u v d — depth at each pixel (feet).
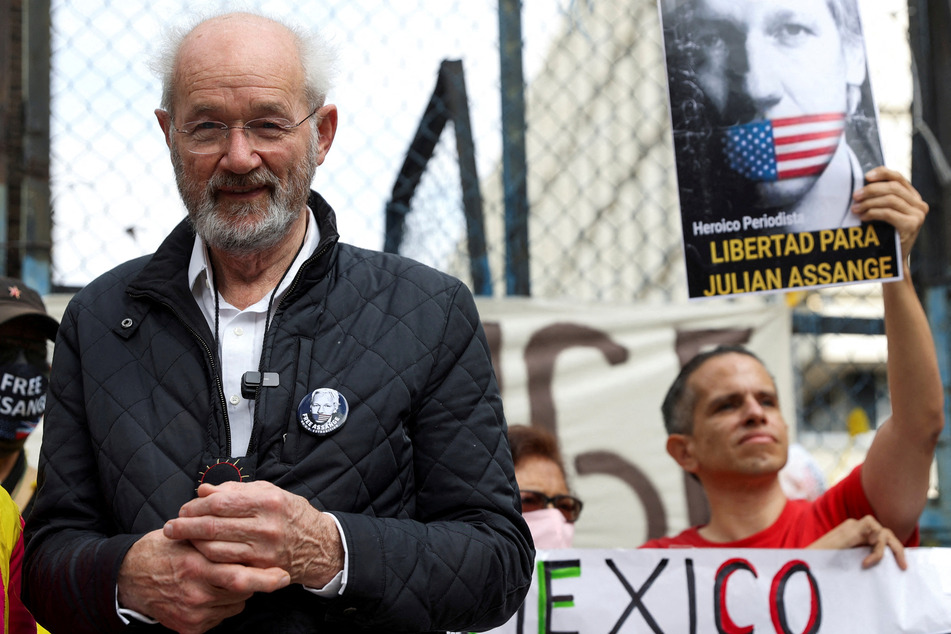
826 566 7.04
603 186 10.41
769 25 6.69
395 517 4.35
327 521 3.93
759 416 7.99
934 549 7.07
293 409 4.27
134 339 4.50
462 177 9.39
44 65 8.59
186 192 4.53
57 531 4.29
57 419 4.49
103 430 4.31
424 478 4.47
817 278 6.46
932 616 6.96
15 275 8.32
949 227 9.66
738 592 6.99
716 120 6.64
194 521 3.68
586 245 10.30
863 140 6.54
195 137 4.48
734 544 7.86
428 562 4.05
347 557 3.90
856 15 6.68
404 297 4.64
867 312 10.57
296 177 4.55
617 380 9.00
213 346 4.44
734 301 9.66
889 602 7.00
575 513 8.12
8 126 8.45
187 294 4.54
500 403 4.75
